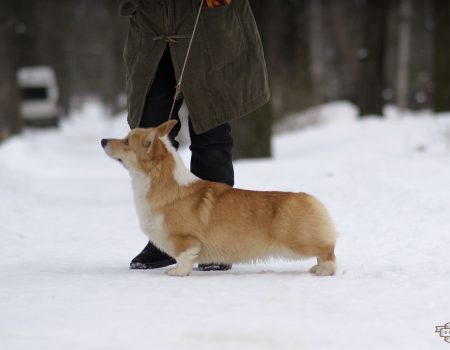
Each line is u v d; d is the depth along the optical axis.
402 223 13.46
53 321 6.84
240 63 10.17
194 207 9.25
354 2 63.22
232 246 9.27
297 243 9.16
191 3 9.95
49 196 21.05
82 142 56.22
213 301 7.59
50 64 82.94
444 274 9.08
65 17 76.94
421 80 75.38
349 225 13.67
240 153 27.30
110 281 8.70
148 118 10.45
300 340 6.29
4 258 11.32
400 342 6.27
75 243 12.84
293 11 55.38
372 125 34.34
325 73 78.06
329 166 22.08
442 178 18.38
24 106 73.44
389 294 7.89
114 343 6.20
